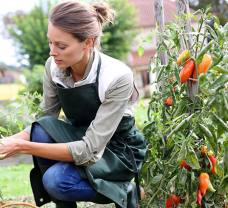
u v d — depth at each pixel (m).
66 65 2.33
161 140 2.69
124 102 2.41
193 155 2.31
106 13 2.41
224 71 2.31
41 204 2.56
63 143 2.36
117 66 2.44
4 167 5.60
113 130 2.40
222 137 2.53
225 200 2.63
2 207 2.41
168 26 2.73
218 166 2.42
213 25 2.70
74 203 2.56
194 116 2.37
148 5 17.33
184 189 2.49
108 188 2.42
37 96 3.13
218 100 2.28
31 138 2.47
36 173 2.54
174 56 2.63
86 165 2.38
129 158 2.54
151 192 2.73
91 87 2.40
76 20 2.25
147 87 14.12
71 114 2.50
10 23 15.88
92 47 2.39
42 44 11.77
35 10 11.98
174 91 2.64
